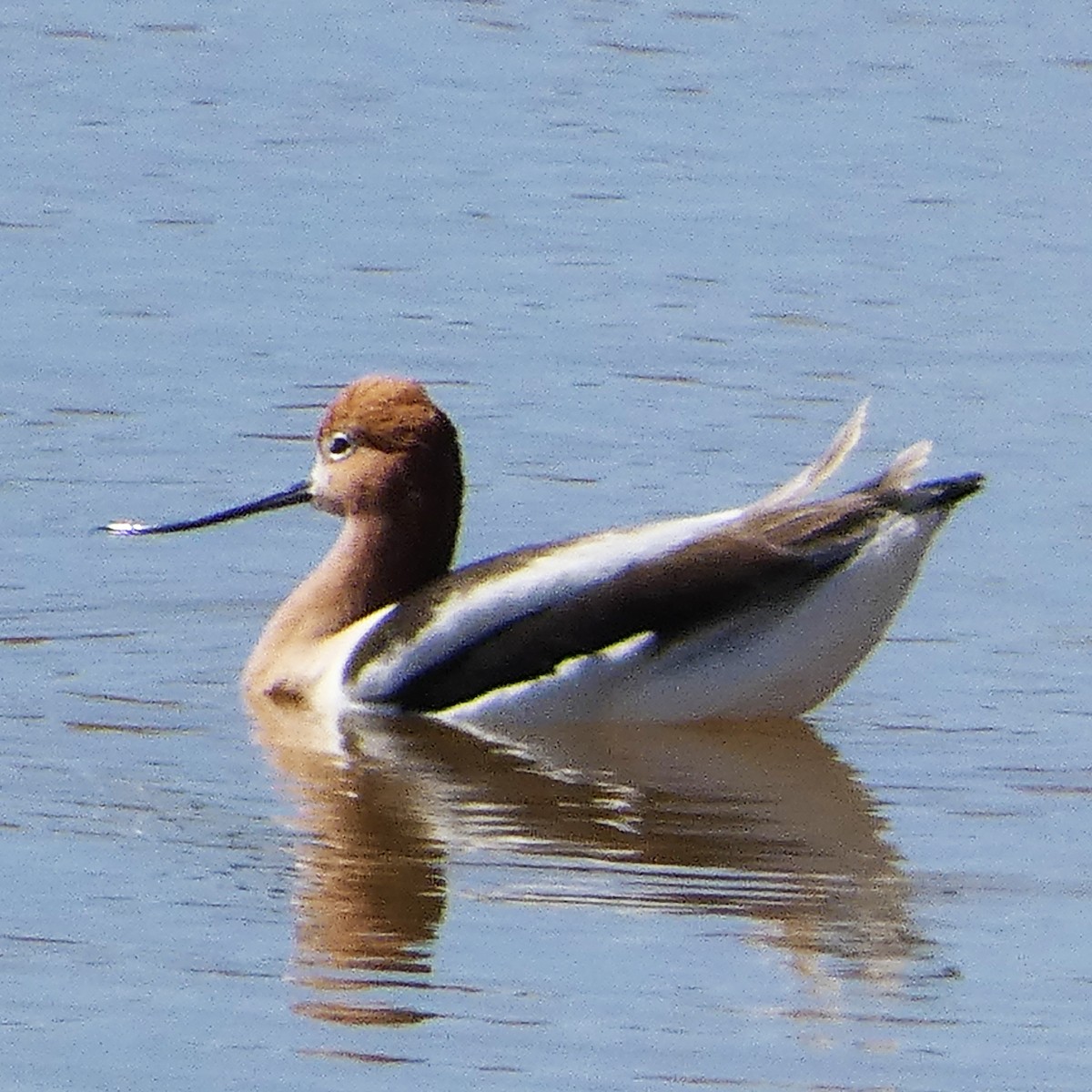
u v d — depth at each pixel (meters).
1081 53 27.22
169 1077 11.20
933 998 11.88
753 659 14.83
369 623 15.50
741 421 19.38
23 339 20.53
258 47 27.02
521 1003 11.75
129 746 14.51
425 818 13.70
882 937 12.35
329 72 26.44
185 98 25.62
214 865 13.05
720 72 26.59
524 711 14.95
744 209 23.42
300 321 21.02
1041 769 14.38
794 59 26.94
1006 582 16.81
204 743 14.62
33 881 12.84
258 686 15.40
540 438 19.08
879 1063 11.31
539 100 25.83
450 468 15.77
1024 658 15.84
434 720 15.03
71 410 19.38
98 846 13.21
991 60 26.97
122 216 22.97
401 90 26.00
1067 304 21.55
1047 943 12.36
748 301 21.56
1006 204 23.59
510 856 13.22
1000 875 13.12
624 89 26.11
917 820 13.74
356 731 14.88
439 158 24.39
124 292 21.44
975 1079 11.23
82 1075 11.23
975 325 21.11
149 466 18.53
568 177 24.02
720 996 11.85
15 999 11.79
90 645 15.89
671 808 13.88
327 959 12.11
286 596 16.67
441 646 15.03
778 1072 11.23
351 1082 11.16
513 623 14.96
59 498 17.97
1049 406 19.67
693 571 14.88
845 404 19.70
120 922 12.45
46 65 26.33
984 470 18.56
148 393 19.70
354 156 24.39
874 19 28.09
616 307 21.41
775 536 14.90
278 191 23.59
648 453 18.84
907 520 14.82
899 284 21.91
